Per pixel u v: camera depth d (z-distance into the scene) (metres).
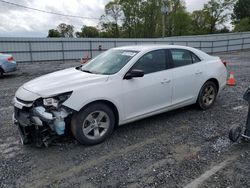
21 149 3.56
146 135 4.00
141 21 65.06
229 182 2.70
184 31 67.62
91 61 4.80
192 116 4.89
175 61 4.61
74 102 3.35
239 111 5.20
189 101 4.89
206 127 4.32
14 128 4.37
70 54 22.61
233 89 7.46
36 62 20.75
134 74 3.76
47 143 3.51
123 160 3.21
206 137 3.90
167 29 65.38
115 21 66.31
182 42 29.72
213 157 3.25
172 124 4.48
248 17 65.75
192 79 4.79
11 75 11.94
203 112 5.13
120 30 67.12
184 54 4.83
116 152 3.43
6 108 5.65
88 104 3.50
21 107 3.48
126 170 2.97
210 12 66.94
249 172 2.88
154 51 4.34
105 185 2.68
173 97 4.53
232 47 33.75
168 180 2.75
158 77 4.23
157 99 4.26
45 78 4.00
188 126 4.37
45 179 2.82
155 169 2.98
